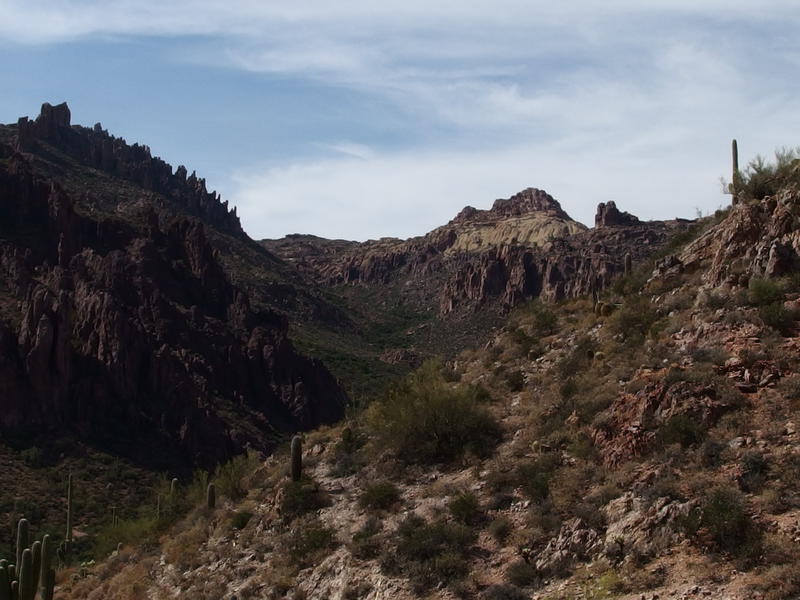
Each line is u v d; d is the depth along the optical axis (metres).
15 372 88.44
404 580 25.00
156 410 95.62
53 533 68.44
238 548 32.00
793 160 34.62
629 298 35.94
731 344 27.19
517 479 27.27
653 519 22.27
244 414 106.62
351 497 31.36
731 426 24.11
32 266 110.50
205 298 132.25
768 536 20.16
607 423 26.73
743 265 30.95
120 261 119.56
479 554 24.95
